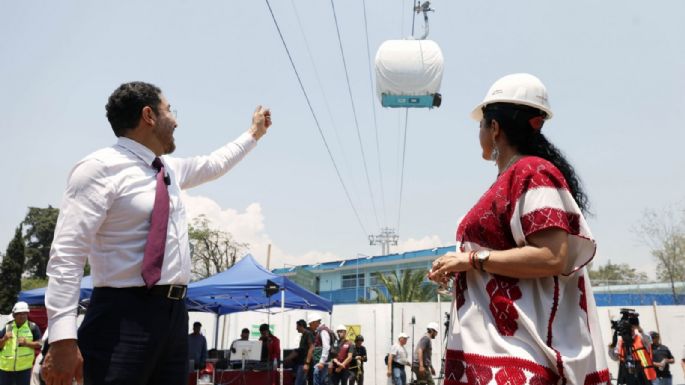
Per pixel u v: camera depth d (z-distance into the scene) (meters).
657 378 10.98
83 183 2.04
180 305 2.18
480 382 1.57
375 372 17.92
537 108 1.84
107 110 2.30
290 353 14.20
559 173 1.67
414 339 17.78
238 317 19.27
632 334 10.09
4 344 9.12
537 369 1.51
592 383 1.56
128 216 2.10
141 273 2.06
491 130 1.88
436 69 11.77
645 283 26.50
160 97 2.34
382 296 31.67
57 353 1.87
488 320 1.63
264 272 11.84
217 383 12.34
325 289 44.88
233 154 2.86
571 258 1.64
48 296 1.92
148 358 2.04
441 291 1.90
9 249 34.22
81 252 1.99
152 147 2.30
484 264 1.63
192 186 2.71
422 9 11.82
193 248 34.56
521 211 1.64
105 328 2.02
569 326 1.60
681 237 31.58
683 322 16.77
